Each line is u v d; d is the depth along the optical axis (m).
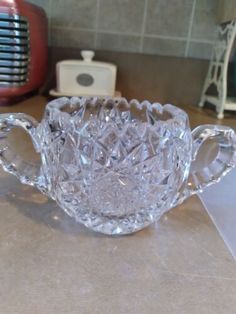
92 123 0.32
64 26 0.90
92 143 0.30
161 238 0.28
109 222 0.28
